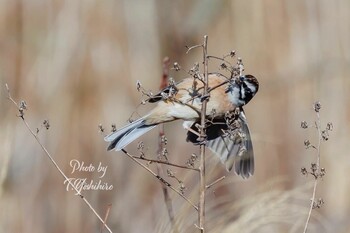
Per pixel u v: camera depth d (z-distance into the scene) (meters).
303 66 13.58
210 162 8.38
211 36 13.59
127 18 13.35
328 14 13.82
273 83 13.49
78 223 11.28
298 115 13.43
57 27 13.09
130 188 11.38
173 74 13.35
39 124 12.20
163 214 8.00
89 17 13.25
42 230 11.27
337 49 13.73
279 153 12.76
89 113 12.74
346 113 13.48
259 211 8.38
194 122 7.57
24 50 12.84
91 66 13.05
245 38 13.59
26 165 11.53
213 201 8.90
